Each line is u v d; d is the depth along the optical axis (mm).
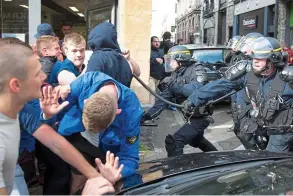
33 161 3004
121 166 2318
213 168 2562
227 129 7621
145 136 6797
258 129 3922
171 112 8930
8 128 2010
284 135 3797
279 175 2213
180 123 7824
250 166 2537
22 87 1998
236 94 4191
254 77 3854
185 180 2326
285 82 3721
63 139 2287
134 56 8461
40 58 3871
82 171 2260
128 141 2641
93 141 2578
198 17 39656
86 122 2287
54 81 3811
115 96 2480
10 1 7840
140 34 8453
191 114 4340
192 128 4484
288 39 18891
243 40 6383
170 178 2396
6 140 1994
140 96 8375
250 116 3979
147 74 8516
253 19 22953
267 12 20672
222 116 9047
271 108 3746
